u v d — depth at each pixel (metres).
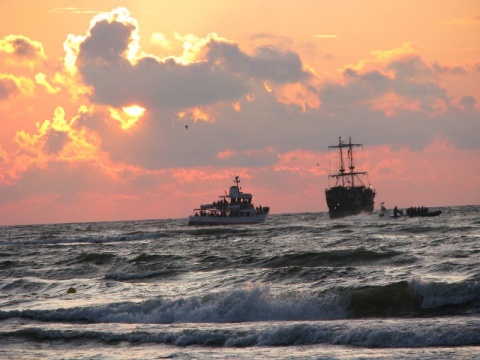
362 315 120.12
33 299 152.38
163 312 125.69
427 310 118.69
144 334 109.00
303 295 126.44
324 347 97.44
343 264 181.38
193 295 140.88
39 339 111.44
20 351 104.25
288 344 100.69
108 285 165.50
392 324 105.81
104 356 98.69
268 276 156.62
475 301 118.62
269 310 123.31
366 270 155.62
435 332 98.25
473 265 151.88
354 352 93.38
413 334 98.12
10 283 174.75
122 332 111.38
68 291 159.88
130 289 158.50
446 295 120.50
